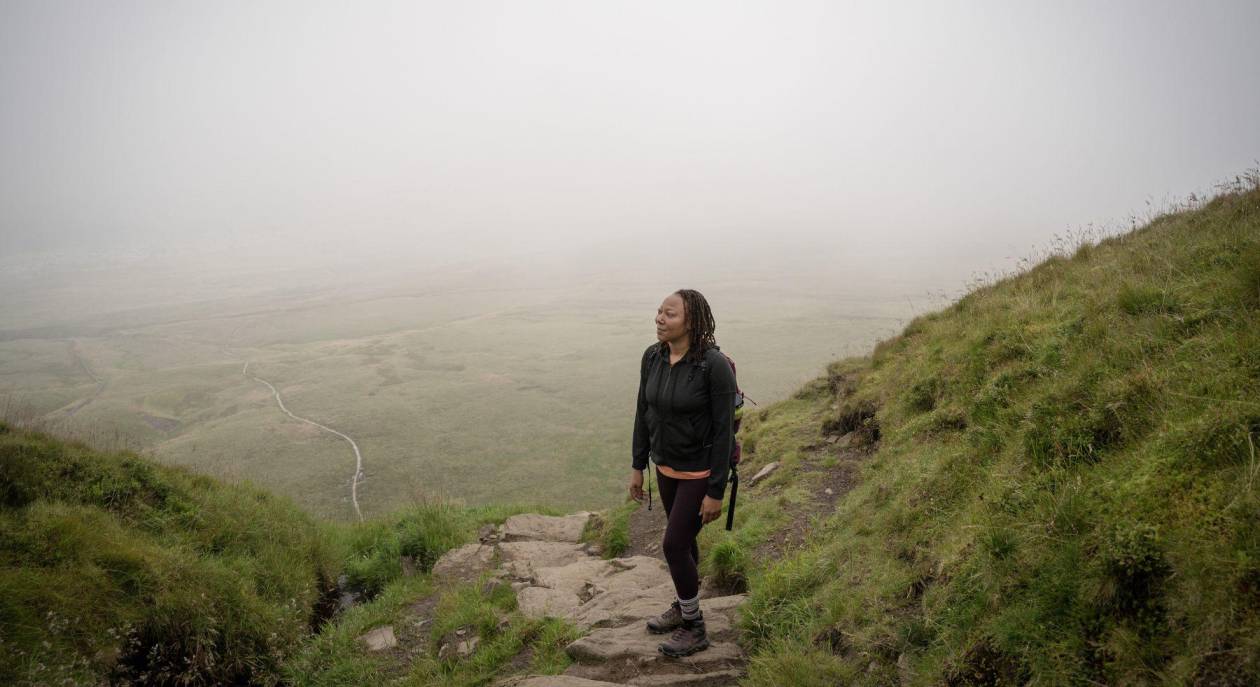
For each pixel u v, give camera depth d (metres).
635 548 7.29
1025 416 3.91
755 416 10.66
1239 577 1.99
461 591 6.38
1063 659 2.27
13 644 4.47
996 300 7.55
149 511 6.87
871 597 3.48
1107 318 4.54
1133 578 2.28
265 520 8.00
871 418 7.16
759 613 3.94
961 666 2.62
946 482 4.12
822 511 5.67
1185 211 7.43
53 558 5.27
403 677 4.82
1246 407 2.53
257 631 5.78
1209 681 1.87
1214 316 3.58
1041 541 2.77
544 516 9.42
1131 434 3.08
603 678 3.64
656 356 3.67
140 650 5.17
